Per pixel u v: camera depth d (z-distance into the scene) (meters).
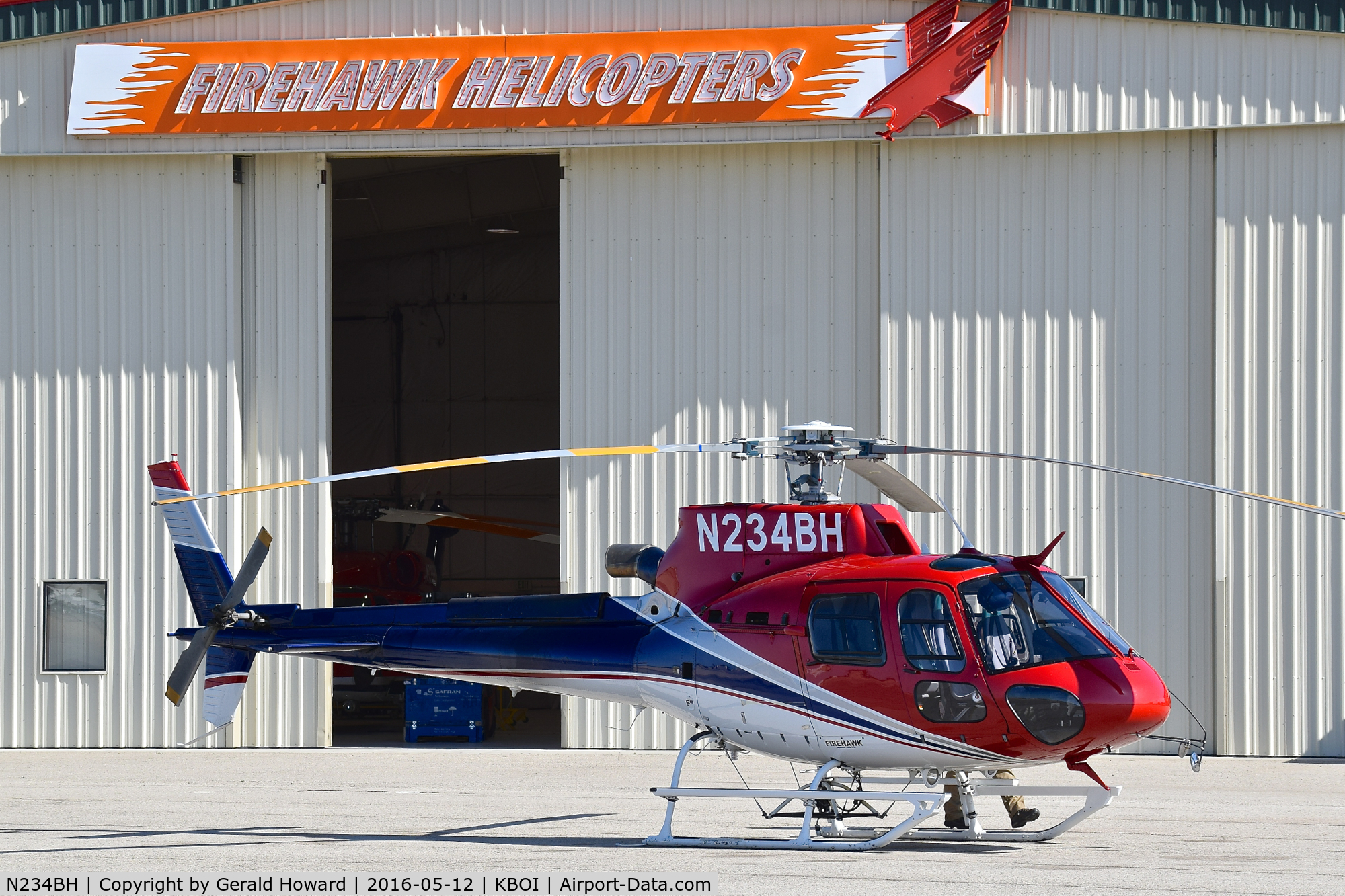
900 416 38.47
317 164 40.53
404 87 39.19
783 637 21.67
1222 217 37.41
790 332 39.22
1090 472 37.88
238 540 40.06
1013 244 38.34
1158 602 37.44
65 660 40.16
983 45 37.56
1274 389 37.16
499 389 62.47
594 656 23.39
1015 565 21.47
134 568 40.03
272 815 27.22
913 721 20.69
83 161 40.72
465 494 62.03
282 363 40.50
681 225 39.56
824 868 19.52
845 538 22.31
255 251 40.72
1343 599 36.56
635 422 39.53
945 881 18.34
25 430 40.53
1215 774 33.84
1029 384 38.16
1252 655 36.97
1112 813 27.05
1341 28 36.56
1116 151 38.06
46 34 40.09
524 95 38.88
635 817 26.86
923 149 38.66
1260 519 37.03
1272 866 20.03
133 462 40.25
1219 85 37.12
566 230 39.84
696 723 22.92
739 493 39.16
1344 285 36.91
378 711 52.06
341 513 56.16
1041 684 20.09
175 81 39.62
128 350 40.44
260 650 25.98
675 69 38.56
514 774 34.75
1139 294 37.91
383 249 63.06
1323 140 37.06
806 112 38.22
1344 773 33.88
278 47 39.53
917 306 38.56
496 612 24.55
